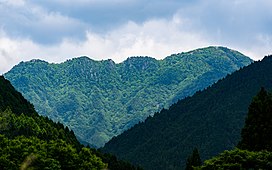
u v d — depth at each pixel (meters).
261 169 34.69
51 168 73.62
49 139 97.31
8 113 97.06
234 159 35.59
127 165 113.00
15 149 75.88
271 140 45.47
